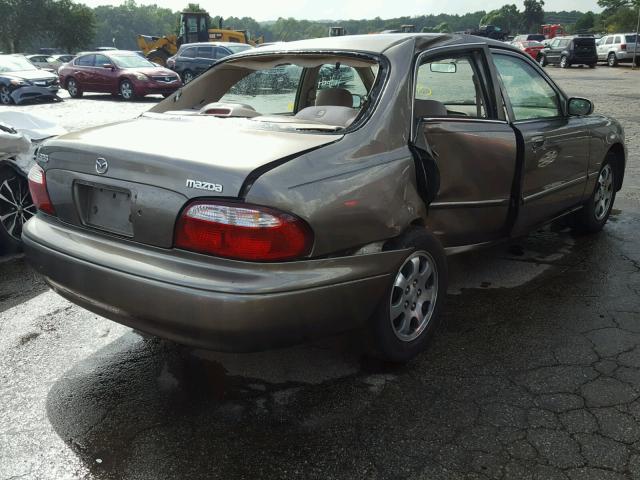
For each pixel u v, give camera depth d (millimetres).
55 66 39438
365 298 2711
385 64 3145
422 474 2305
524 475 2285
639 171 7820
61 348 3377
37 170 3021
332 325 2617
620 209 6125
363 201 2652
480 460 2373
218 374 3068
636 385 2883
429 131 3186
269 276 2336
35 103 19234
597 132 4785
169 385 2969
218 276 2326
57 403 2826
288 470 2344
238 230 2316
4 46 85750
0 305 4000
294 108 4039
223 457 2426
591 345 3287
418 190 3031
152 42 37875
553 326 3521
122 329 3615
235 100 4027
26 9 81500
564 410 2691
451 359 3164
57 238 2807
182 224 2410
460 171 3373
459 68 3564
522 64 4133
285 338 2457
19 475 2332
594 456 2385
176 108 3809
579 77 25922
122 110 16906
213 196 2355
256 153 2516
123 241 2609
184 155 2502
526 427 2574
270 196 2332
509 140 3643
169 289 2359
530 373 3010
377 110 2951
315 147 2629
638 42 33156
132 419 2691
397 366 3105
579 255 4742
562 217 4910
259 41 36219
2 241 4977
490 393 2840
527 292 4023
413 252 2979
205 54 22562
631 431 2535
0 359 3250
